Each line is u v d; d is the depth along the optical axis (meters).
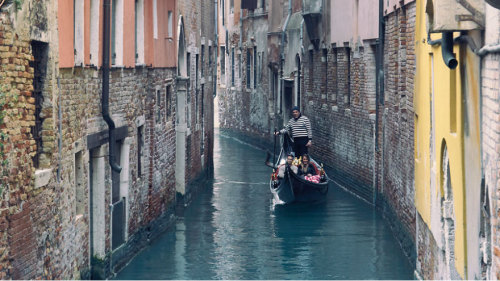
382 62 21.00
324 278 14.81
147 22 18.08
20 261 10.19
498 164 8.42
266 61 38.66
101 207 14.25
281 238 18.27
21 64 10.32
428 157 13.80
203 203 23.47
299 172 23.98
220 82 49.59
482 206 9.42
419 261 14.76
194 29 25.38
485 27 9.30
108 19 14.23
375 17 21.81
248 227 19.66
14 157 10.03
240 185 27.09
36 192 10.80
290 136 25.50
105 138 14.52
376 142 21.67
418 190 15.06
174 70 21.58
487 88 9.02
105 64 14.19
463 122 10.65
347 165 25.39
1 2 9.66
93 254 14.18
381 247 17.31
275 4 35.94
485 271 9.54
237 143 42.81
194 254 16.72
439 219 12.50
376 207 21.77
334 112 27.03
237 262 16.02
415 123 15.80
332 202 23.14
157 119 19.23
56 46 11.59
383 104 20.77
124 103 15.95
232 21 46.03
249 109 42.28
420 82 15.05
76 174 13.23
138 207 17.05
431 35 13.55
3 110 9.69
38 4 10.88
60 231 11.91
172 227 19.80
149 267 15.57
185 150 23.25
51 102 11.41
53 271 11.54
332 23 27.03
